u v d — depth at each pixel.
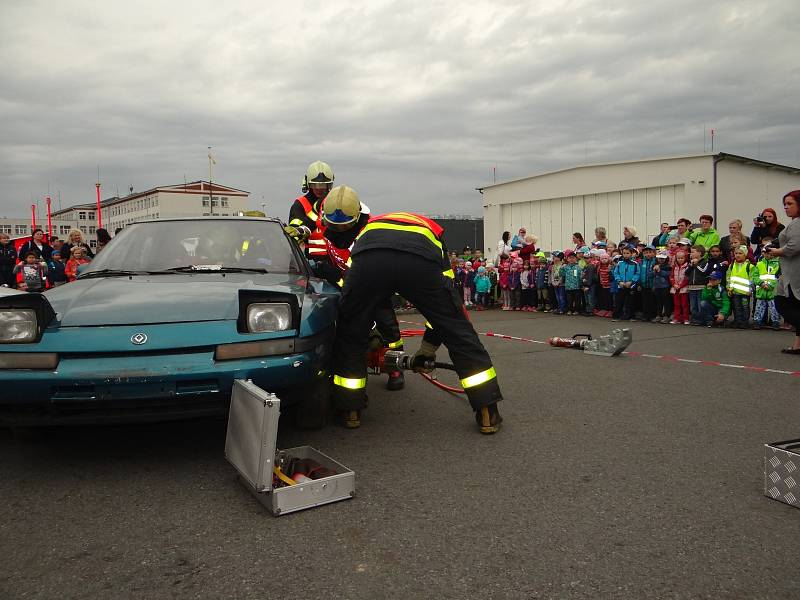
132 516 2.73
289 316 3.24
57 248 13.48
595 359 6.75
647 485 2.98
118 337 3.04
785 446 2.86
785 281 6.79
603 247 13.37
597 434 3.85
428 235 3.83
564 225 21.47
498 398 3.83
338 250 4.71
